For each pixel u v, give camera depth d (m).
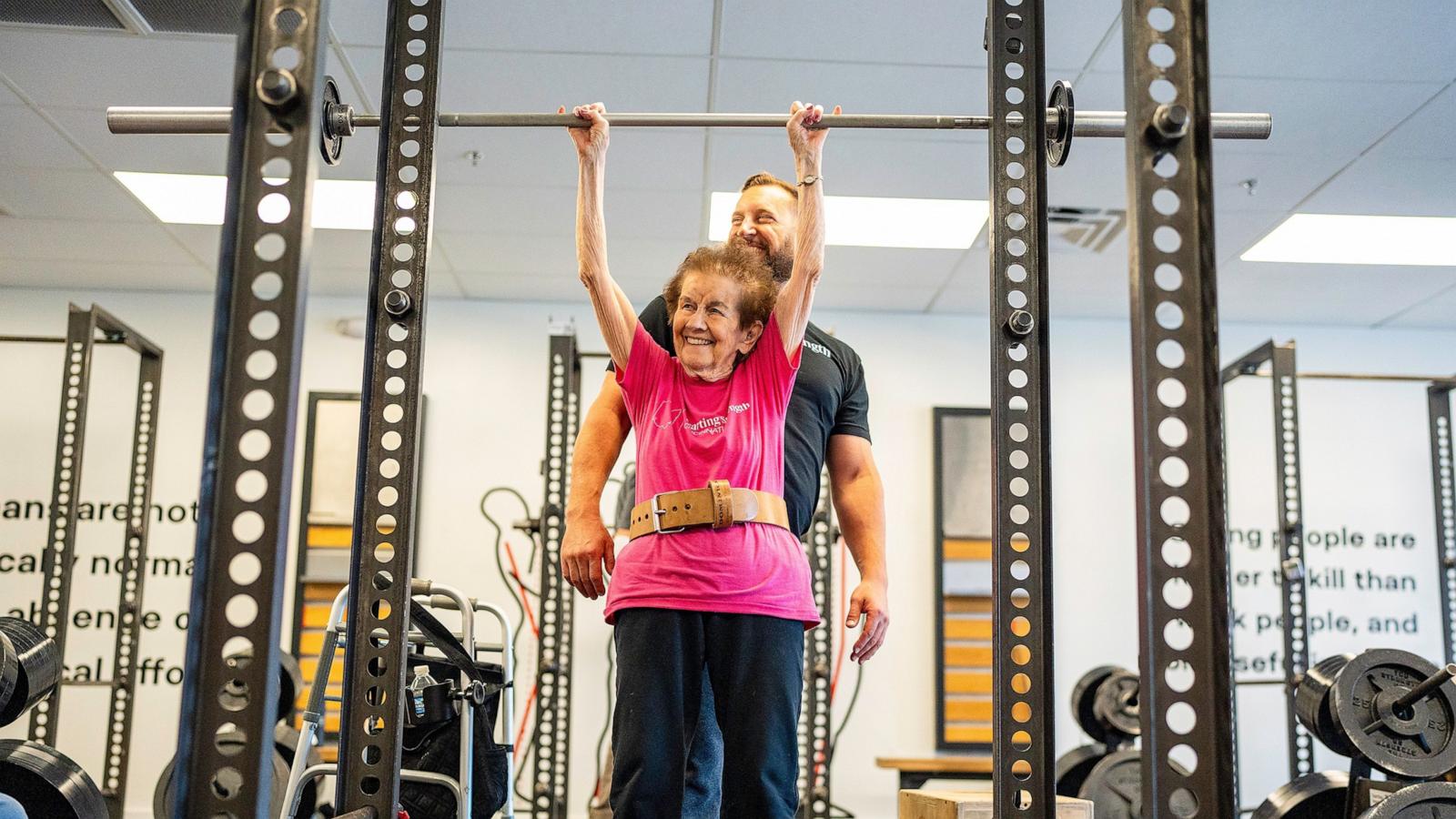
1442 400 6.24
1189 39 1.45
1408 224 5.05
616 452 2.06
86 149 4.44
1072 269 5.66
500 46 3.63
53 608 5.84
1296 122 4.07
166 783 4.21
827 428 2.04
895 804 5.98
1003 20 1.89
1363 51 3.57
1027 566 1.75
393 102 1.89
